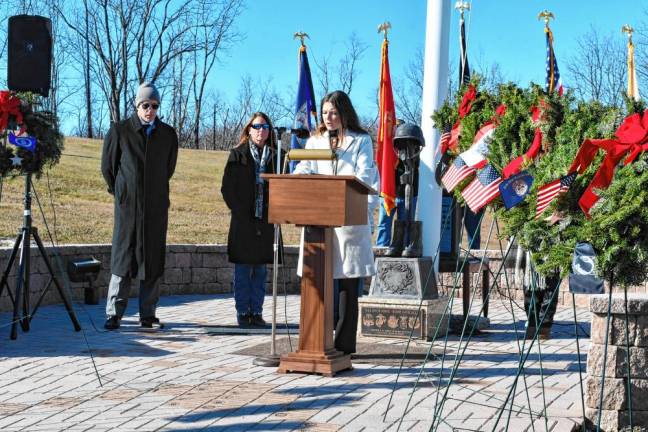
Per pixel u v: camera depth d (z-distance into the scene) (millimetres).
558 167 4211
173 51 43719
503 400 6004
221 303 11961
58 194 20000
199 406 5723
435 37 9633
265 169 9312
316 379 6645
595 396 5426
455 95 5645
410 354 7840
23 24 7980
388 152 9867
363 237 7184
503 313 11312
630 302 5348
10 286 10336
